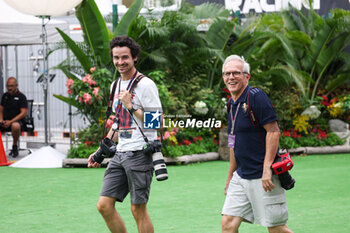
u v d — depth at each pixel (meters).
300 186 11.44
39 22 16.61
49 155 14.45
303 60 20.23
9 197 10.25
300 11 20.94
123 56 5.97
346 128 19.31
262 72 18.06
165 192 10.74
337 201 9.87
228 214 5.63
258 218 5.52
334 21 19.25
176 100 15.78
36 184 11.66
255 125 5.40
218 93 17.56
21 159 14.65
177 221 8.33
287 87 19.31
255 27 19.28
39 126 21.14
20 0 13.62
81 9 14.93
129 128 5.96
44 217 8.59
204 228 7.88
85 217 8.59
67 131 20.36
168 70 17.05
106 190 5.96
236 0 20.34
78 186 11.41
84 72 16.03
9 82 16.59
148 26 16.09
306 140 18.20
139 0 15.70
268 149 5.33
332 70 21.53
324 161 15.91
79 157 14.36
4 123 16.27
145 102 5.95
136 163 5.89
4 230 7.75
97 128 14.89
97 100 14.42
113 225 6.01
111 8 17.70
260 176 5.43
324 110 20.11
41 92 20.89
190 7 18.16
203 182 11.94
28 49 20.95
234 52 18.16
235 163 5.85
